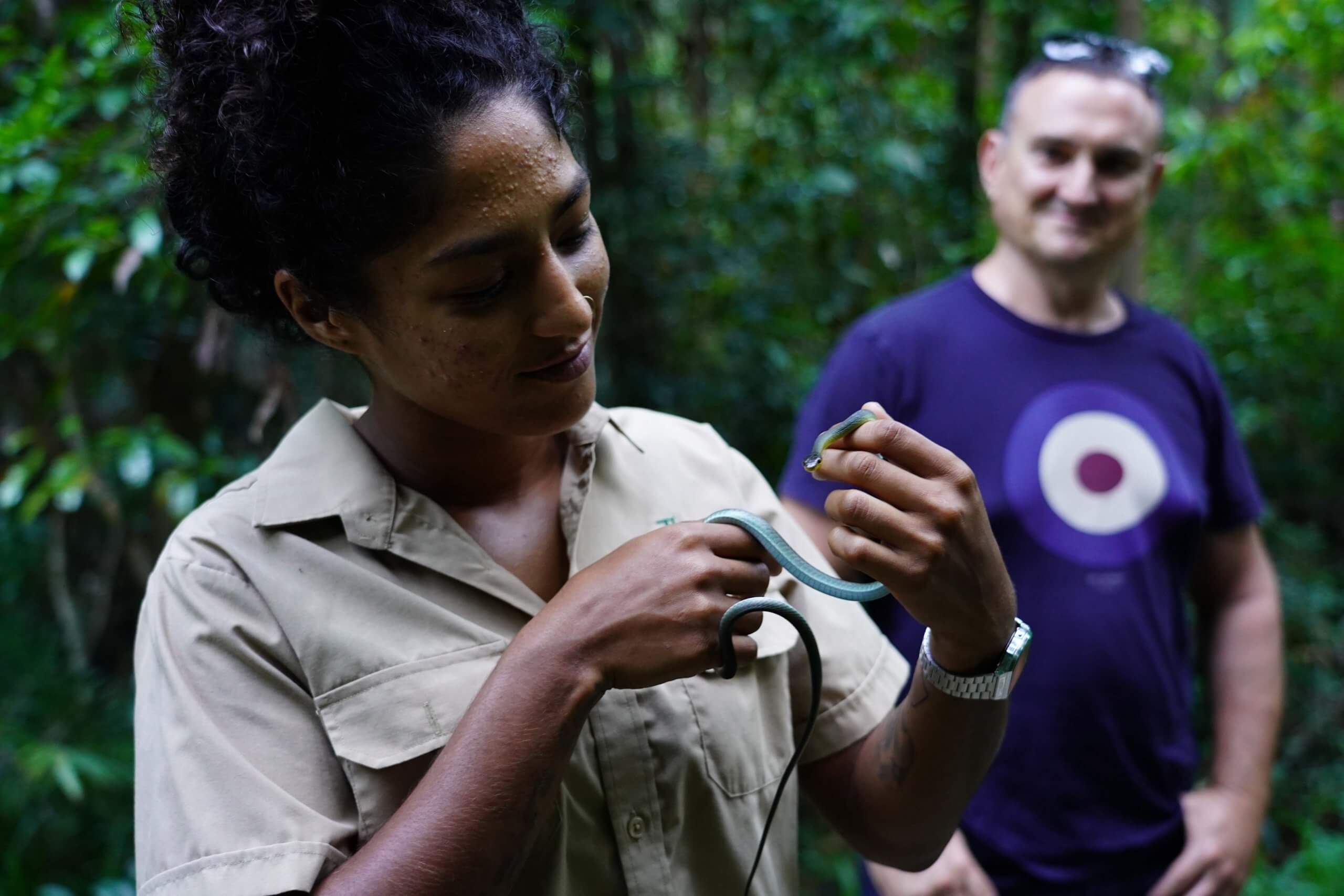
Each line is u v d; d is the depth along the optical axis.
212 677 1.20
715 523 1.22
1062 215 2.49
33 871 4.17
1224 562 2.68
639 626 1.09
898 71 5.32
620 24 3.91
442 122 1.06
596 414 1.47
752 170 5.12
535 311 1.13
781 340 5.27
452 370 1.17
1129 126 2.47
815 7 4.79
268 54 1.08
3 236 2.96
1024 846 2.31
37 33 3.80
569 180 1.13
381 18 1.06
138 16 1.29
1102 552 2.38
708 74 5.70
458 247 1.08
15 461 5.05
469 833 1.04
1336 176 6.90
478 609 1.28
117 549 4.99
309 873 1.10
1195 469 2.53
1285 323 7.14
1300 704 5.46
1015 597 1.25
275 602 1.23
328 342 1.29
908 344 2.51
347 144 1.07
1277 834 4.95
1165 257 7.82
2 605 5.46
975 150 6.22
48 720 4.61
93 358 4.13
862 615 1.61
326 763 1.20
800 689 1.50
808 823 4.77
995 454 2.43
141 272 3.30
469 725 1.08
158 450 3.44
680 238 4.95
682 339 5.11
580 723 1.09
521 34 1.20
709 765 1.31
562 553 1.40
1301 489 6.95
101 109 2.75
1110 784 2.33
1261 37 6.13
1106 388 2.48
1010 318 2.53
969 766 1.35
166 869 1.12
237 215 1.22
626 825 1.26
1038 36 6.90
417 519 1.29
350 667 1.20
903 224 5.73
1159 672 2.38
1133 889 2.34
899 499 1.14
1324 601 5.82
